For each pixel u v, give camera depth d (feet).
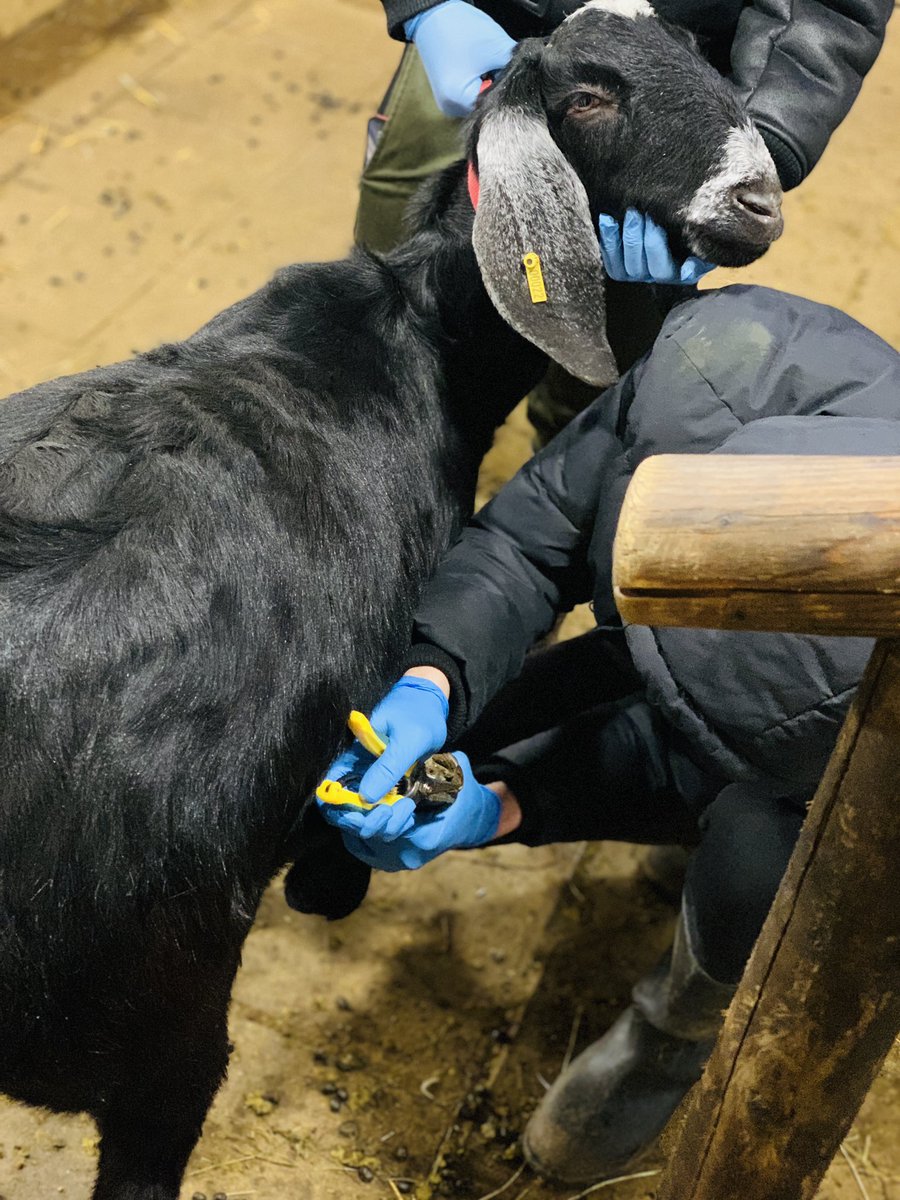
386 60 18.69
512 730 7.89
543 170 6.82
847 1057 5.23
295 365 6.86
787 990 5.16
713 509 4.13
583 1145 8.20
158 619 5.73
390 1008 9.23
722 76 7.61
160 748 5.66
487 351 7.48
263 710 5.99
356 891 7.42
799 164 7.29
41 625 5.55
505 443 13.44
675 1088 8.10
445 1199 8.32
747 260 7.08
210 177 16.24
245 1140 8.40
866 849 4.65
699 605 4.30
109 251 14.98
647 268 7.26
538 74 7.13
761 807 6.83
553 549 6.70
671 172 6.93
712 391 5.95
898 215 16.51
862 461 4.10
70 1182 8.04
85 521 5.84
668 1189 6.27
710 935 6.93
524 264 6.73
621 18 7.14
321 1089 8.73
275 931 9.56
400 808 6.15
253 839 6.13
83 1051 6.01
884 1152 8.59
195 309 14.35
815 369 5.88
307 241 15.47
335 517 6.44
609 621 6.70
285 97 17.75
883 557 4.00
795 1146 5.61
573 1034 9.25
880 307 15.10
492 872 10.12
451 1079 8.92
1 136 16.48
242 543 6.04
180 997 6.13
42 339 13.79
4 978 5.62
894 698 4.32
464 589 6.59
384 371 7.09
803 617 4.25
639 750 7.45
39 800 5.46
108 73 17.80
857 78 7.41
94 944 5.68
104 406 6.33
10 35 18.22
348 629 6.42
